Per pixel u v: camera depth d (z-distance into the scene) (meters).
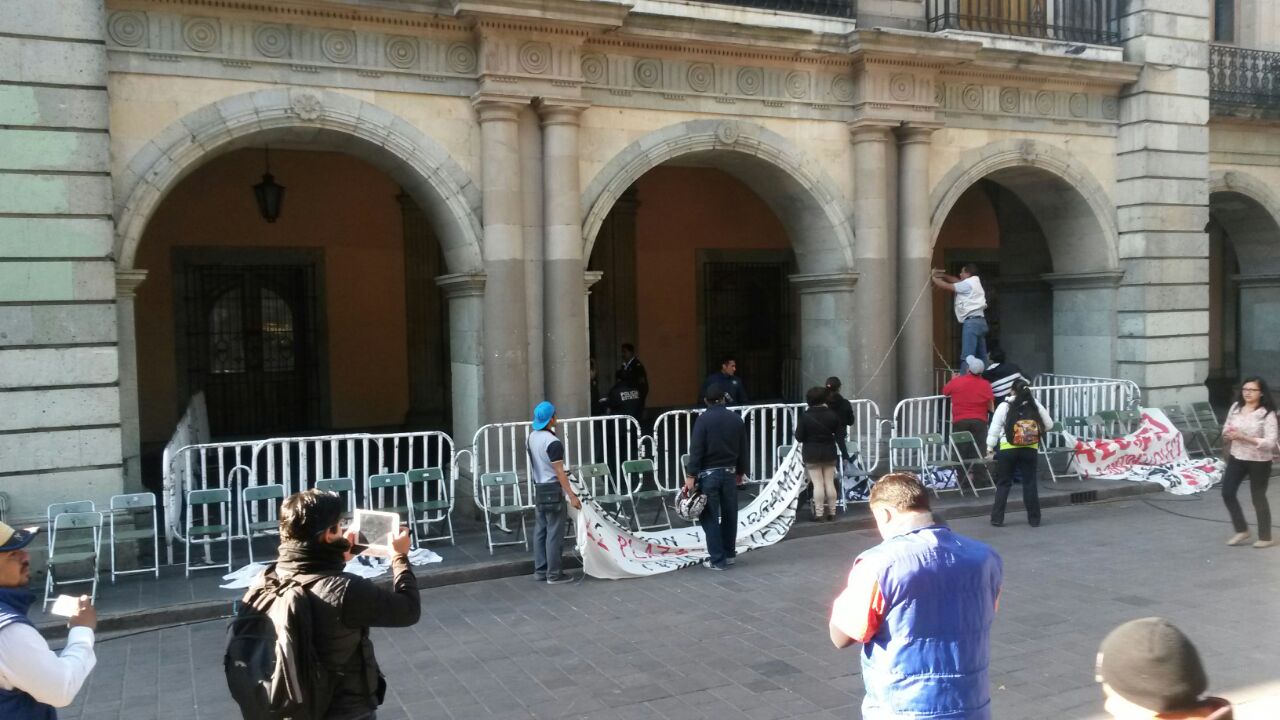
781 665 6.57
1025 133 13.88
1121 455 13.34
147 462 14.39
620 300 17.52
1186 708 2.17
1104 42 14.48
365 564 8.99
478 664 6.71
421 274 16.23
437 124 10.40
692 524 10.73
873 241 12.61
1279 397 16.89
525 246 10.76
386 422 16.30
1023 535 10.33
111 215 8.80
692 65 11.62
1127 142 14.52
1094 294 14.95
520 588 8.67
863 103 12.37
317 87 9.83
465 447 11.09
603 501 10.15
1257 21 16.59
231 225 15.16
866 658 3.59
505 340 10.59
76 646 3.58
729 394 12.61
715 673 6.45
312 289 15.74
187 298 14.94
